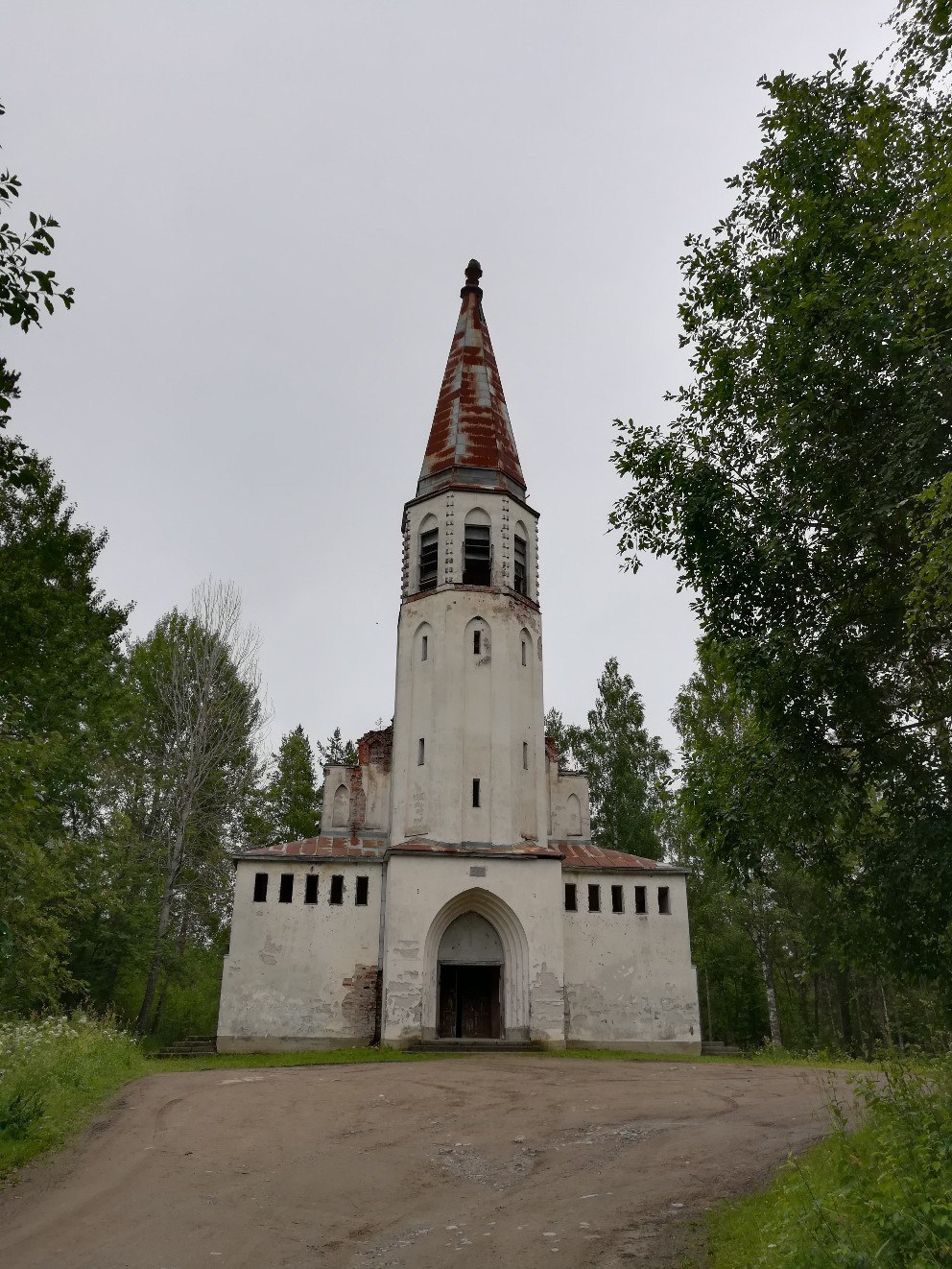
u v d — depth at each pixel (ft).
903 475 38.50
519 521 139.85
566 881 123.75
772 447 45.73
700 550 47.24
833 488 42.01
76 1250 31.32
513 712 127.13
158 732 160.66
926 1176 25.21
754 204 46.29
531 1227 33.76
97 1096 60.80
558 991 113.09
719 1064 94.89
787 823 44.16
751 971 176.14
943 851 38.73
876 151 40.70
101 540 130.52
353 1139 50.34
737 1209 33.27
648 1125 53.78
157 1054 109.50
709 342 47.60
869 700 42.60
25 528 102.58
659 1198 37.01
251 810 165.17
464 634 128.98
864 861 43.04
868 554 41.27
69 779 104.22
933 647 41.29
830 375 41.52
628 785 180.24
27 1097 49.93
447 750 123.03
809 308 40.98
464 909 118.32
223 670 162.09
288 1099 64.28
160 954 138.92
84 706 110.01
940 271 35.45
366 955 118.32
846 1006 163.12
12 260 35.47
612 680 194.70
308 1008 115.24
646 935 122.11
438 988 116.06
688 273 47.73
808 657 41.75
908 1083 35.50
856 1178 26.20
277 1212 36.04
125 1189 38.83
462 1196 38.60
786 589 45.29
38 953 72.69
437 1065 89.76
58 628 97.81
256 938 116.98
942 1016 42.65
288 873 120.57
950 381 37.01
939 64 38.55
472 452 141.38
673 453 49.21
